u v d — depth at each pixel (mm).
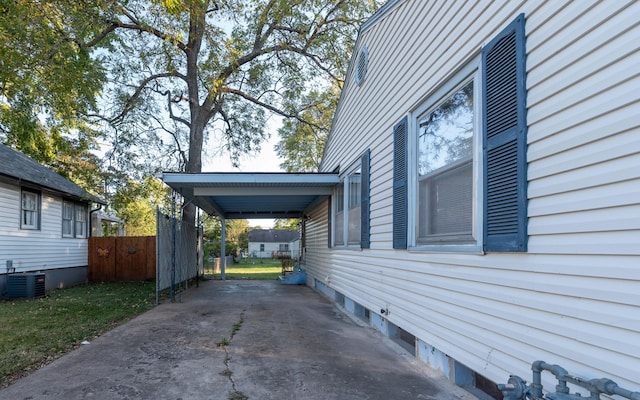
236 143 16016
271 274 18516
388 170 4902
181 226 9422
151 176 14078
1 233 9391
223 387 3283
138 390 3217
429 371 3719
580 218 1953
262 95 15523
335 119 8398
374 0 13094
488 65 2730
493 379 2648
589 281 1899
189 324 5777
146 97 13992
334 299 8445
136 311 6945
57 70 7910
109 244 13672
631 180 1699
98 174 13984
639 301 1650
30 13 6719
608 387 1718
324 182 8008
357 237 6504
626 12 1744
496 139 2607
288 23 14281
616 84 1780
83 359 4051
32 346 4539
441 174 3543
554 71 2143
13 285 8930
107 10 8125
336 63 14727
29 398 3066
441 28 3539
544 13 2225
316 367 3822
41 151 15477
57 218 11922
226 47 10477
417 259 3951
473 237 2951
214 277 15750
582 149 1953
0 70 7000
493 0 2732
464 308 3043
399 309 4434
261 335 5105
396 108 4656
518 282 2406
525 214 2326
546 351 2166
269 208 12914
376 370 3756
